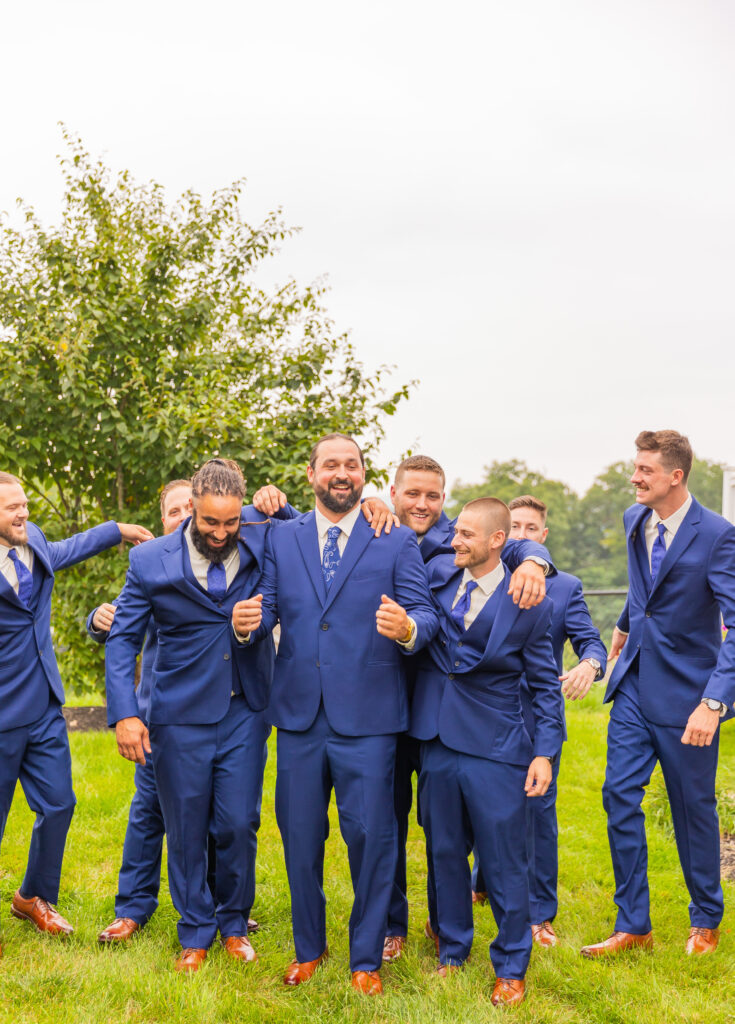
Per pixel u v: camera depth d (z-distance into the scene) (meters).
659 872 4.97
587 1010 3.40
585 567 76.69
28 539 3.96
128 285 8.38
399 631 3.36
